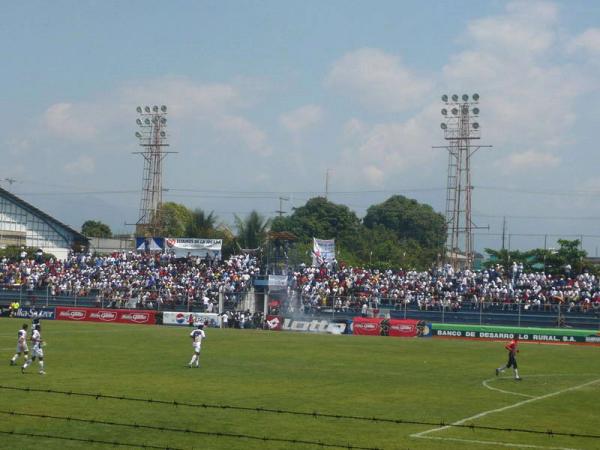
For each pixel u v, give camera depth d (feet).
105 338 200.95
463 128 345.10
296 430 81.05
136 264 339.16
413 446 74.90
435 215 544.62
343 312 276.21
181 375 125.90
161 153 403.34
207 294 292.61
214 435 77.97
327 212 495.41
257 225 385.09
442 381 127.03
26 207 402.72
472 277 302.66
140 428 80.64
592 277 294.66
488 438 79.41
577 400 108.47
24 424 81.41
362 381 124.26
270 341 206.69
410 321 248.32
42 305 306.55
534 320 255.29
